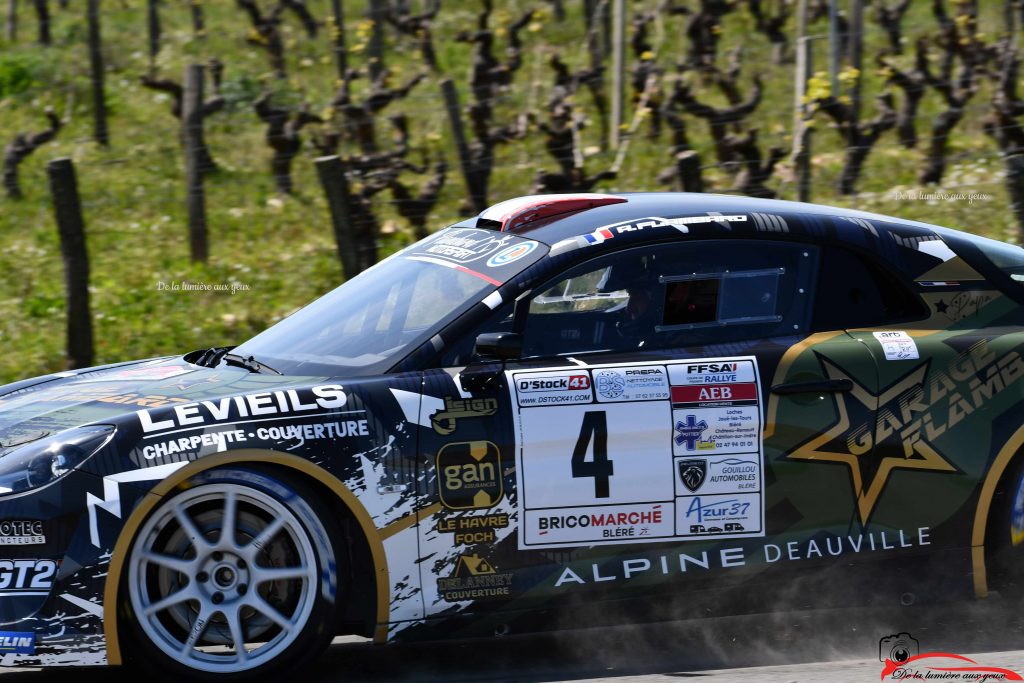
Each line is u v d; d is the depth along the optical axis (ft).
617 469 34.30
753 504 35.27
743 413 35.22
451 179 109.70
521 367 34.71
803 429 35.60
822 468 35.83
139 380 37.14
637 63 116.78
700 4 129.29
